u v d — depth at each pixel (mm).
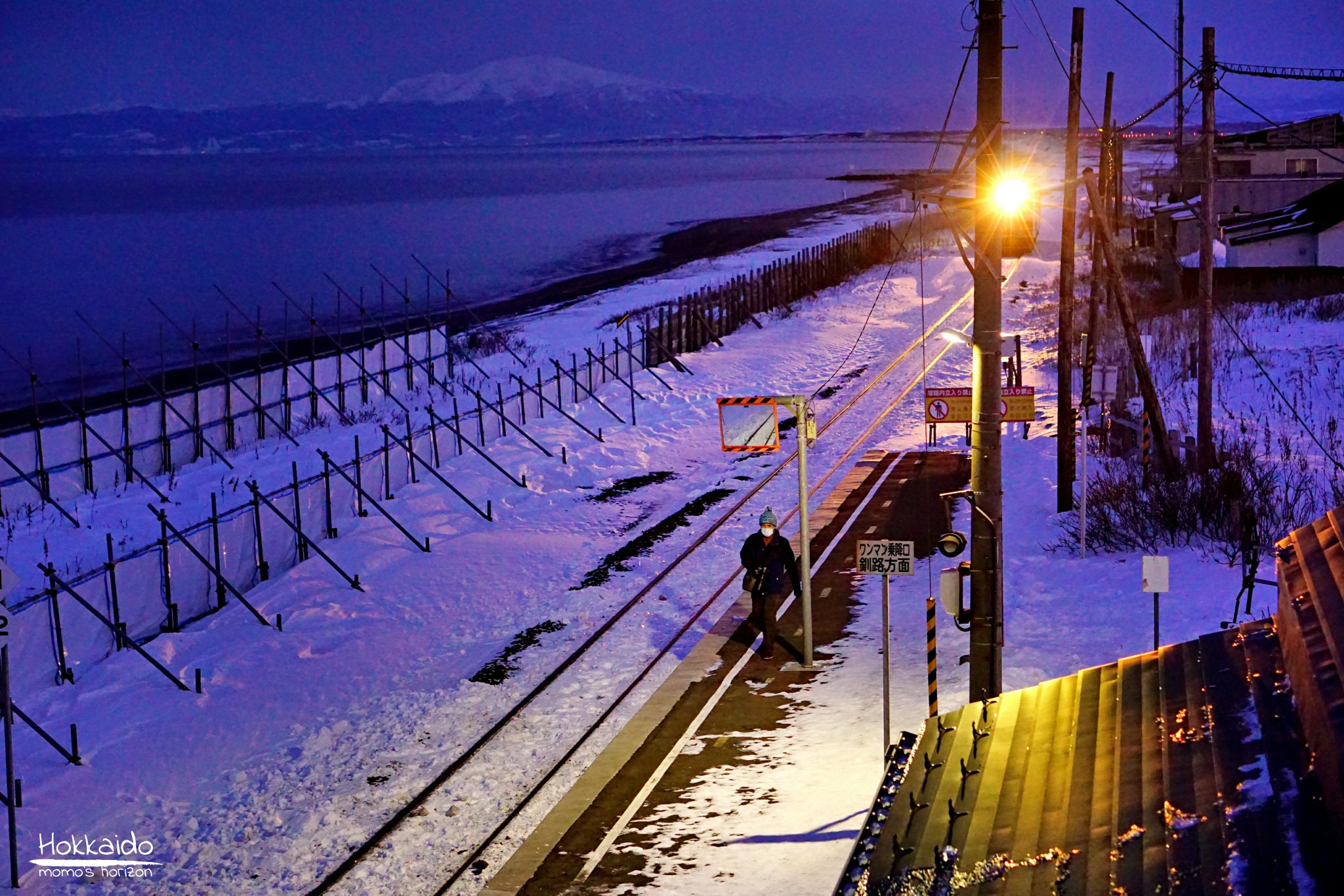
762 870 11617
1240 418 28891
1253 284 48406
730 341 52312
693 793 13523
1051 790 7883
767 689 16672
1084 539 21422
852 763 13891
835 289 69250
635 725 15625
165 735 15977
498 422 34688
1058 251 80375
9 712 12625
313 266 89500
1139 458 26719
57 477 27969
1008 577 21094
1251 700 7527
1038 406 35656
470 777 14477
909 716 15172
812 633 18750
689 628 19578
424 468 29828
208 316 64562
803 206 141875
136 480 29672
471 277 82375
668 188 191750
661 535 25484
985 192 12977
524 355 48562
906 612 19766
